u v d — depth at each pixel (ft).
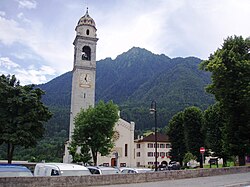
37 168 72.74
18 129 119.96
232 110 118.11
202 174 82.74
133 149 251.80
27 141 120.67
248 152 118.01
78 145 155.63
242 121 117.08
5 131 119.14
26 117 121.39
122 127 252.83
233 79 113.39
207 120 189.26
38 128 126.82
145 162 304.09
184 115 209.67
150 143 310.65
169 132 233.76
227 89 114.11
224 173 89.04
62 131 434.30
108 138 155.94
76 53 234.38
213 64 111.45
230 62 113.60
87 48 238.89
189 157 196.44
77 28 240.94
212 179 74.74
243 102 110.52
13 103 120.26
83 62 232.53
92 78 232.12
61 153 324.80
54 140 389.60
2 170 58.85
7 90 121.90
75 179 59.41
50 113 131.75
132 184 65.51
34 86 132.67
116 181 65.46
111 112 155.43
